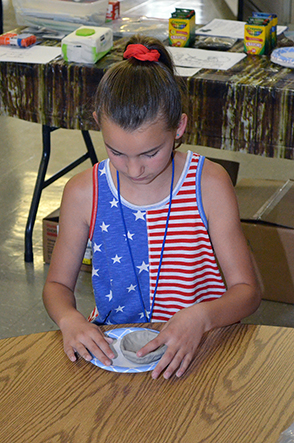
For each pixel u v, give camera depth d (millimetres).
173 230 1209
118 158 1039
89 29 2252
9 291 2369
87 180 1218
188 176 1200
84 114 2207
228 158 3391
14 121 3961
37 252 2605
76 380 933
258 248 2168
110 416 859
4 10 6254
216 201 1200
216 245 1210
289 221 2133
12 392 907
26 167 3332
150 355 954
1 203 2963
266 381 924
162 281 1246
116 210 1209
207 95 1991
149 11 6430
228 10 6496
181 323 1006
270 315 2186
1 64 2229
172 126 1021
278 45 2346
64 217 1236
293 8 4871
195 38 2465
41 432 833
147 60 1024
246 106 1955
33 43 2412
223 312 1064
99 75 2115
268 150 2002
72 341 1000
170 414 863
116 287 1257
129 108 972
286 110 1905
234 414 861
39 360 978
